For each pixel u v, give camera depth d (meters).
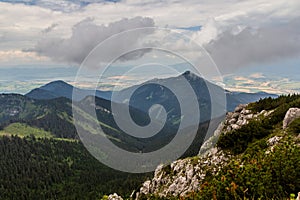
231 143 57.38
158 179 68.75
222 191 20.25
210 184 22.28
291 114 53.78
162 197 58.81
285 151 21.48
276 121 60.47
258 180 19.78
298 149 21.58
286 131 49.19
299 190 19.34
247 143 55.00
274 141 47.34
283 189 19.62
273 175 20.34
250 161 23.53
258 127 57.88
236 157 52.59
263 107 75.12
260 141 50.94
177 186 59.97
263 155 24.00
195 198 22.36
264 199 18.83
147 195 65.75
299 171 19.84
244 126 60.28
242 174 20.38
